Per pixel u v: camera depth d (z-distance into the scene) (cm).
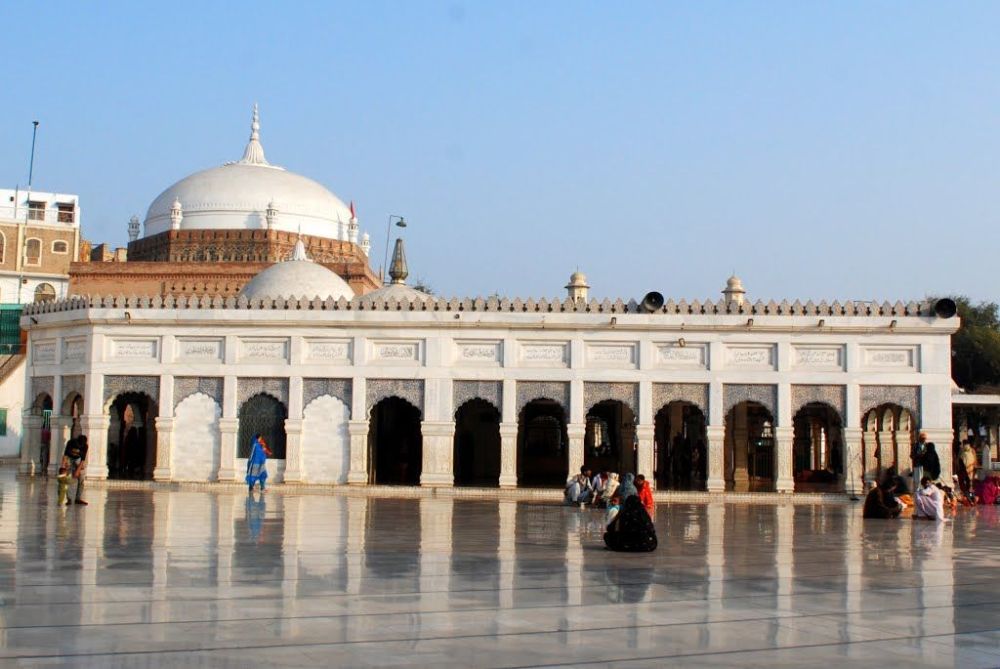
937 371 2956
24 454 3306
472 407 3788
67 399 3206
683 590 1098
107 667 716
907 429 3294
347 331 3044
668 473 3619
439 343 3027
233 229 4738
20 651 763
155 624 871
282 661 742
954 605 1020
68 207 6988
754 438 3803
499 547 1509
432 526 1852
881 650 805
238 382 3053
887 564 1349
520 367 3016
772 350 2994
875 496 2183
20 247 6531
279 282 3609
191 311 3062
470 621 905
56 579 1112
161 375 3064
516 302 3031
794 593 1086
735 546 1571
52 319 3212
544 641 825
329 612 939
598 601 1020
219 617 906
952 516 2284
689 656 778
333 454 3020
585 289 3653
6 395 4750
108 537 1541
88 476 3053
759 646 816
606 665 747
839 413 2973
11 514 1933
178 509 2119
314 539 1570
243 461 3042
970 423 4600
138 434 3659
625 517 1483
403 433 3634
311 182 5178
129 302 3095
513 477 2984
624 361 3016
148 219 5084
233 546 1451
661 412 3691
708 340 3000
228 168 5050
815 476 3631
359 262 4619
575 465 2981
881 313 2973
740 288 3669
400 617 920
